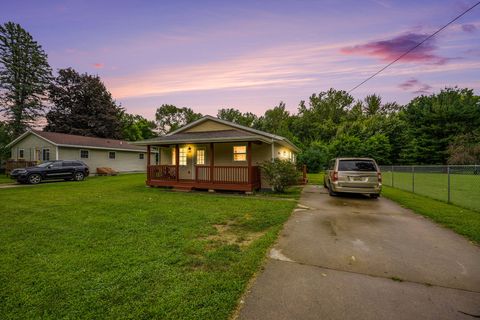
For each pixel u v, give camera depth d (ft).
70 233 15.58
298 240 14.07
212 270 10.28
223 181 35.91
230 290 8.61
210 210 22.34
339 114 147.02
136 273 9.94
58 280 9.48
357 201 27.20
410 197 29.25
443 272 9.93
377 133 107.45
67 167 52.60
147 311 7.46
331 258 11.47
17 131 94.53
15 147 72.59
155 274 9.89
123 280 9.40
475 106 94.48
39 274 9.99
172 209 22.80
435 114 96.43
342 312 7.34
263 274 9.90
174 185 39.01
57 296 8.39
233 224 17.71
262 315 7.26
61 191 35.99
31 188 39.83
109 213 21.16
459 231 15.30
